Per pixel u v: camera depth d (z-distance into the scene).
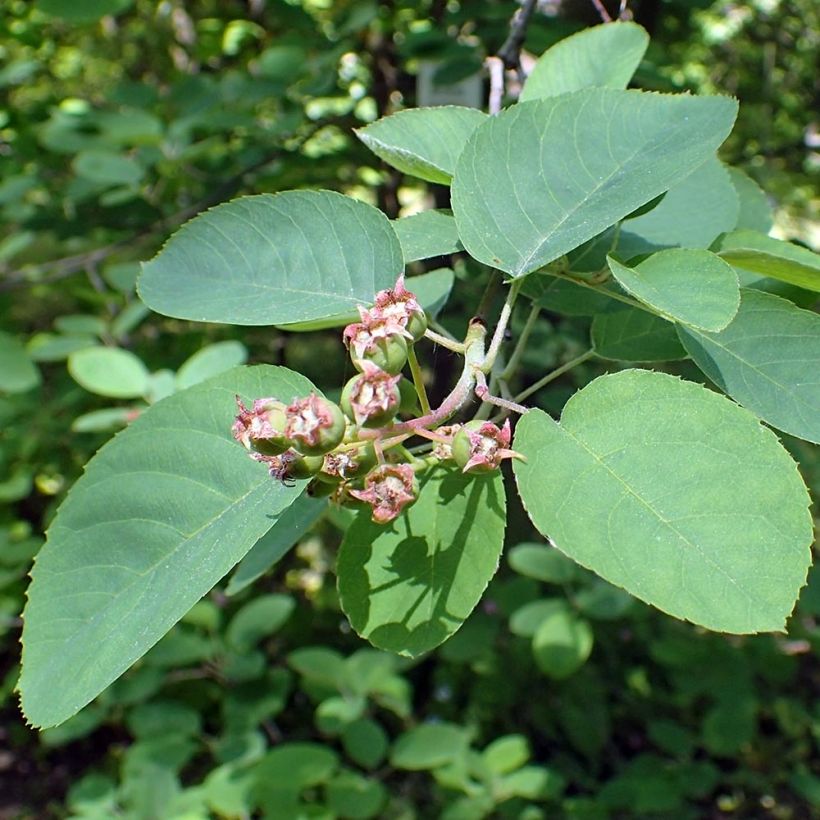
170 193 0.54
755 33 0.69
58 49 0.73
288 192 0.17
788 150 0.53
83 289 0.51
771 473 0.13
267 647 0.66
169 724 0.47
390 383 0.14
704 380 0.20
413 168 0.18
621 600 0.41
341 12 0.53
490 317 0.28
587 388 0.14
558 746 0.60
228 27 0.58
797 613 0.48
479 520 0.16
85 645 0.14
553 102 0.17
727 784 0.61
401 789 0.55
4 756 0.67
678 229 0.19
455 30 0.43
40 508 0.65
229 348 0.34
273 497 0.15
